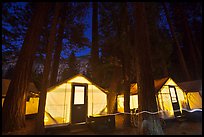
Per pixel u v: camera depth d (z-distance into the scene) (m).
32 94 11.85
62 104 8.02
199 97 12.52
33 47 8.77
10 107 7.39
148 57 6.74
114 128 7.79
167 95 10.66
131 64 9.74
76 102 8.48
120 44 10.45
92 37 13.14
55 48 14.98
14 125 7.23
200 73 17.56
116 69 10.67
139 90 6.51
